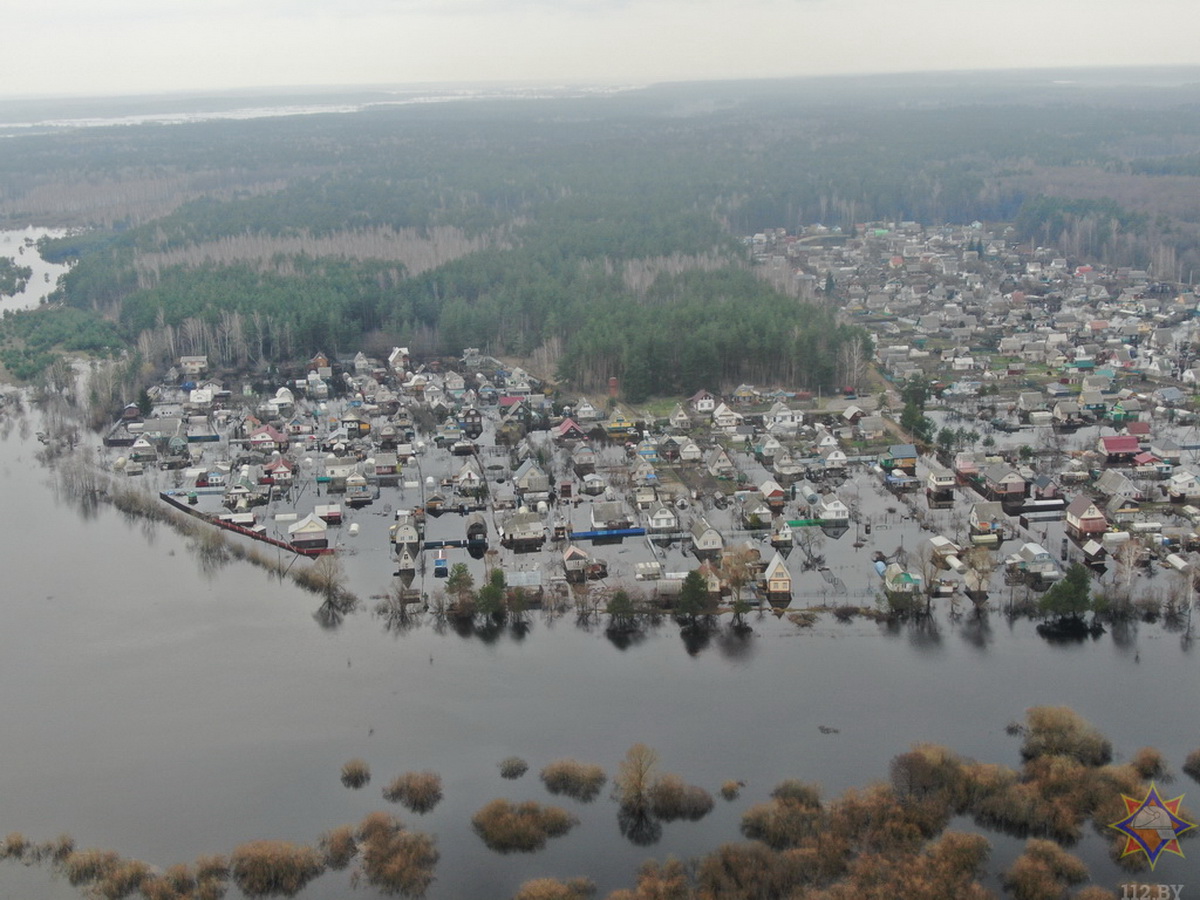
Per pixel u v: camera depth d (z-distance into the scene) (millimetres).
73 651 154250
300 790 123938
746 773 124938
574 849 114312
